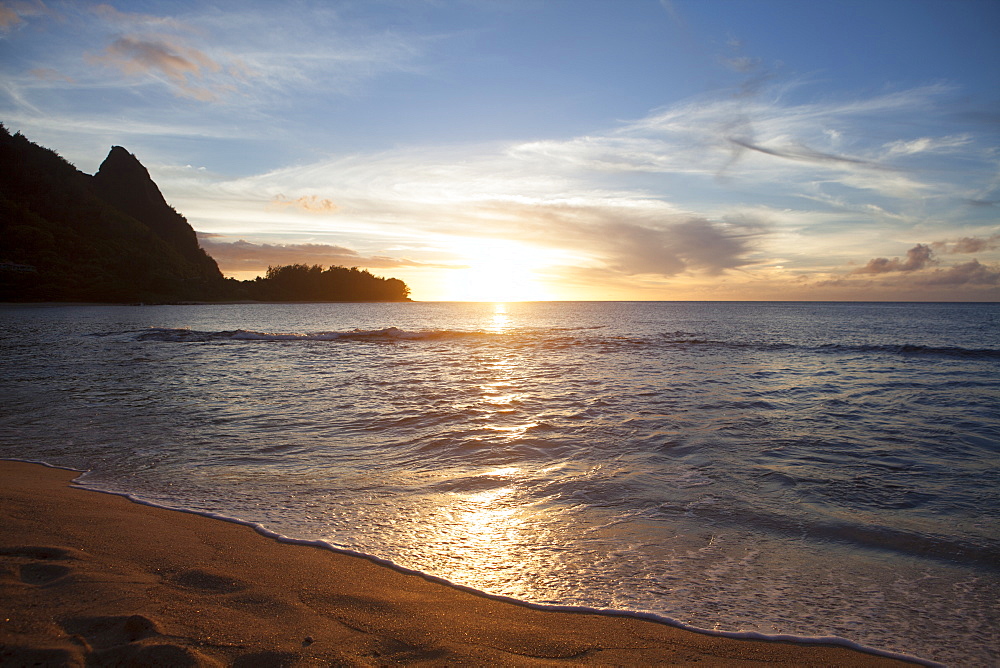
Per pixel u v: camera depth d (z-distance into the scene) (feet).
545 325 143.13
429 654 7.98
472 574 10.84
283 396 32.24
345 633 8.46
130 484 16.12
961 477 17.69
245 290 472.03
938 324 141.28
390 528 13.08
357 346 71.15
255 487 16.05
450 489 16.07
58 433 22.79
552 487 16.29
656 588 10.38
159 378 39.81
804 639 8.73
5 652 7.38
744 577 10.86
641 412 27.84
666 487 16.34
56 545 11.32
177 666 7.22
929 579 10.86
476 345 73.31
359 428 24.04
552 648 8.31
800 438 22.67
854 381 40.06
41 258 332.39
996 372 45.70
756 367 48.75
